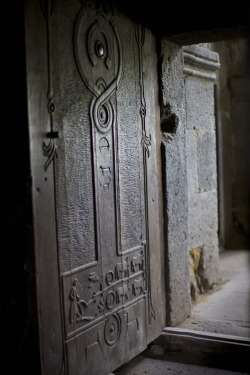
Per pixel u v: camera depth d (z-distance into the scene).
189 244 4.24
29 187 2.21
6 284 2.31
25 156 2.20
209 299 4.32
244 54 6.26
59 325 2.40
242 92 6.33
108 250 2.79
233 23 3.04
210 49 4.99
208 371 3.09
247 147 6.32
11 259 2.29
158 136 3.37
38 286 2.25
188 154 4.27
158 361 3.26
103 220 2.74
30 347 2.28
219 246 6.29
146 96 3.15
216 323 3.65
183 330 3.39
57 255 2.38
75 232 2.52
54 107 2.35
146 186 3.16
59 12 2.39
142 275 3.13
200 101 4.46
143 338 3.14
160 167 3.40
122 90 2.90
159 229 3.37
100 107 2.70
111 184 2.81
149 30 3.20
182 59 3.62
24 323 2.28
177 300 3.59
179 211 3.61
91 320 2.65
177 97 3.54
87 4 2.59
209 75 4.54
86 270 2.61
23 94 2.18
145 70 3.15
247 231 6.48
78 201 2.54
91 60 2.62
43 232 2.28
